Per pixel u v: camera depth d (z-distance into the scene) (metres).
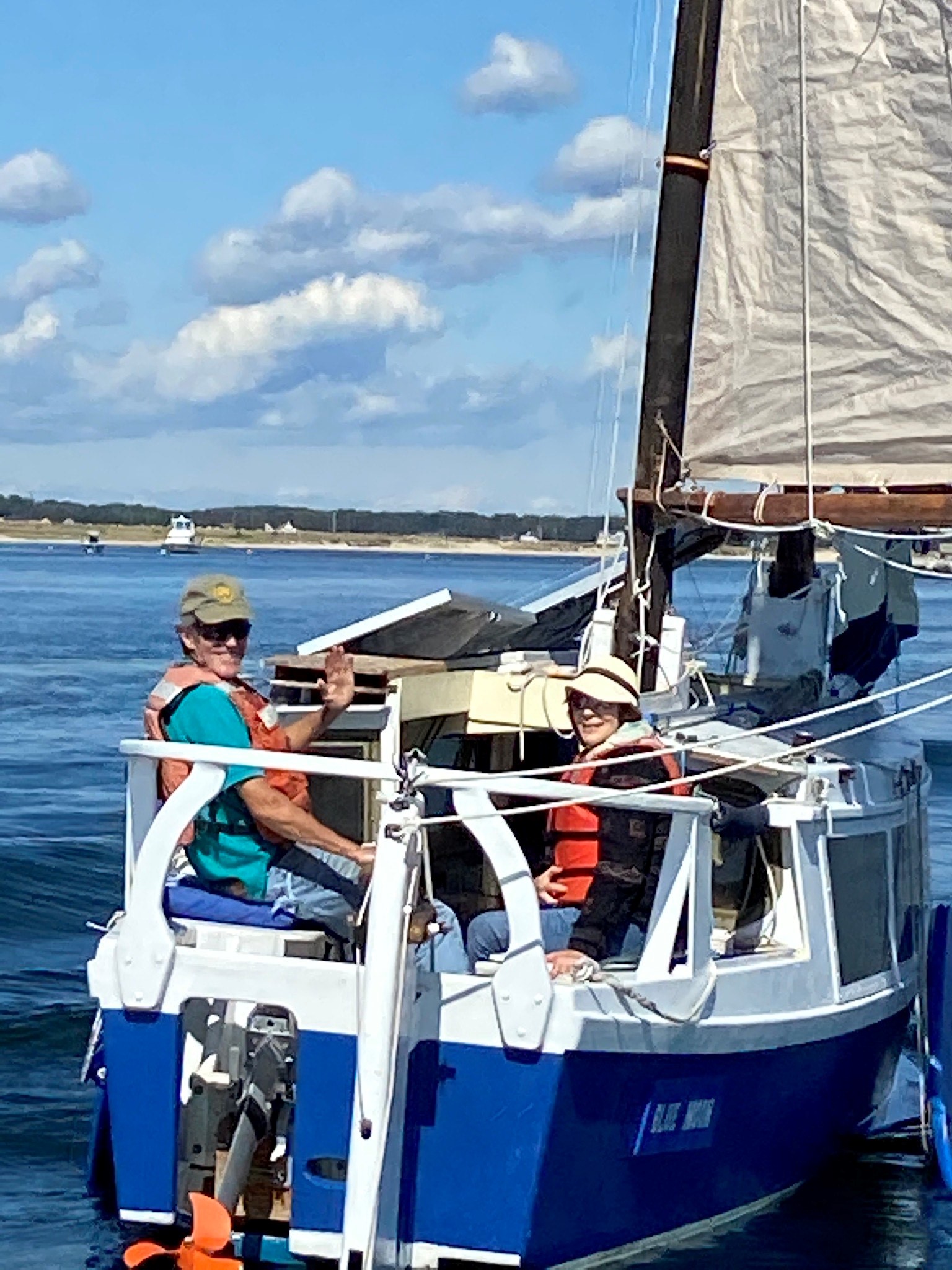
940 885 21.31
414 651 11.42
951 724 38.19
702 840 8.56
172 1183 8.19
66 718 37.62
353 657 10.74
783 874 9.89
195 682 8.52
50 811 25.64
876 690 13.59
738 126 10.68
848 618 12.73
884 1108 11.79
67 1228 9.79
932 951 11.52
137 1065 8.12
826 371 10.55
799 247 10.57
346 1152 7.93
